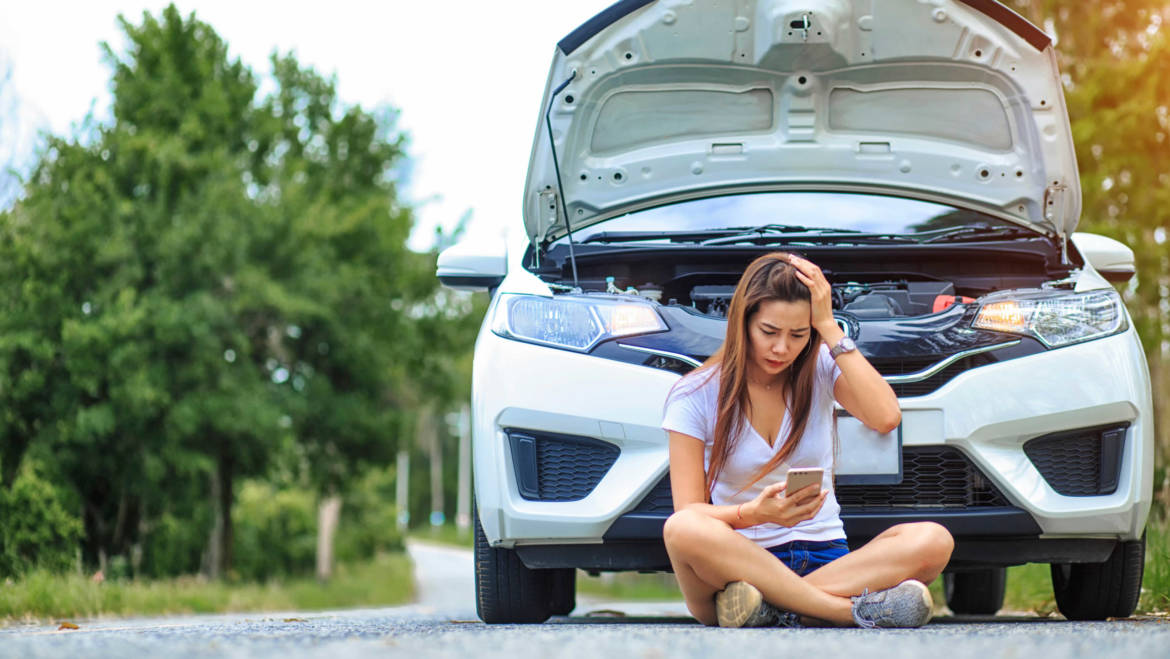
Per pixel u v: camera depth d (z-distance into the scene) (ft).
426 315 69.05
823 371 10.35
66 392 47.47
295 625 12.09
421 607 30.42
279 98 70.95
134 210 52.19
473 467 12.45
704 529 9.62
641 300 12.10
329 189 67.21
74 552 32.91
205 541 65.36
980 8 13.82
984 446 11.25
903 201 14.61
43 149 49.93
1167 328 29.07
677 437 10.32
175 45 62.85
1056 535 11.39
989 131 14.33
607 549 11.73
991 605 18.40
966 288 13.79
